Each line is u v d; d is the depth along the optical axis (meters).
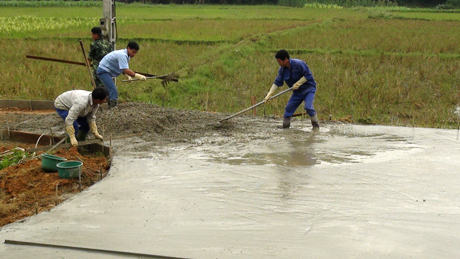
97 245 3.99
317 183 5.56
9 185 5.61
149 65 16.77
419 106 12.86
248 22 31.47
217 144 7.61
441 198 5.07
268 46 21.19
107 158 7.07
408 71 16.31
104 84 9.66
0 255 3.85
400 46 20.19
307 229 4.27
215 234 4.18
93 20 32.75
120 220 4.50
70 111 6.58
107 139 7.79
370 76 15.43
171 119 9.17
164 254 3.82
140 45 20.98
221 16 38.09
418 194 5.19
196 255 3.79
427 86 14.67
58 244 4.01
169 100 13.51
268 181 5.62
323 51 19.47
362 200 5.00
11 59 17.16
